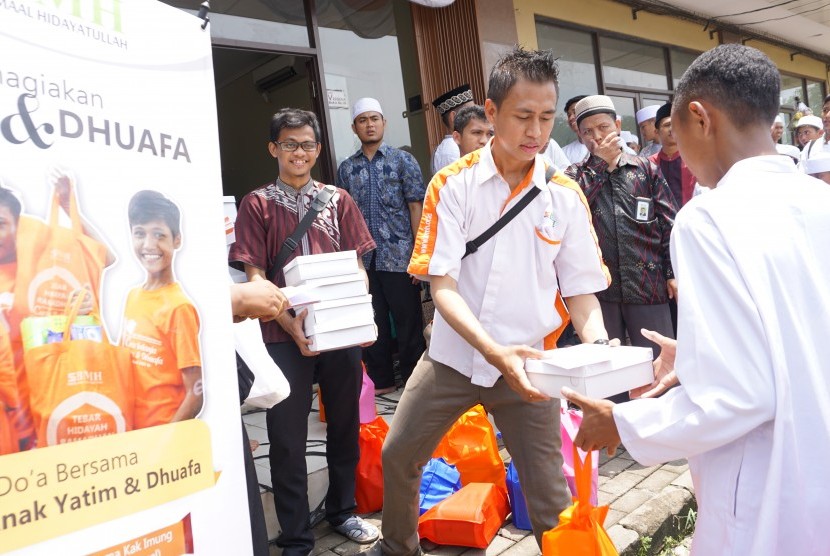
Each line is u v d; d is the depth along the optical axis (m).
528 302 2.13
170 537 1.08
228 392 1.22
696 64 1.33
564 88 7.18
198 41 1.24
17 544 0.89
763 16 9.58
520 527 2.80
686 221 1.22
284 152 2.70
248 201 2.69
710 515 1.22
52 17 0.98
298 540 2.56
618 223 3.50
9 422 0.89
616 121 3.58
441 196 2.09
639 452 1.24
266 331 2.55
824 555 1.14
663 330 3.56
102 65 1.05
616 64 7.98
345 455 2.81
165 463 1.08
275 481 2.58
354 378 2.73
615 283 3.54
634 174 3.52
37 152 0.95
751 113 1.27
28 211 0.93
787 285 1.14
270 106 5.94
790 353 1.12
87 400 0.98
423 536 2.68
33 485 0.91
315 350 2.42
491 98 1.99
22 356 0.91
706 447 1.14
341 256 2.51
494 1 5.62
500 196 2.09
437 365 2.21
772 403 1.08
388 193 4.46
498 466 3.04
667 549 2.78
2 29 0.92
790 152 5.05
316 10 4.85
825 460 1.12
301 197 2.74
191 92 1.22
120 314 1.04
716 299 1.14
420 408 2.22
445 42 5.54
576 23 7.26
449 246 2.06
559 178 2.13
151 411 1.08
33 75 0.95
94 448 0.98
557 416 2.20
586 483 1.72
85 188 1.01
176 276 1.15
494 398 2.15
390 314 4.78
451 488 2.93
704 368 1.12
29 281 0.93
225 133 6.69
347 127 5.10
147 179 1.11
